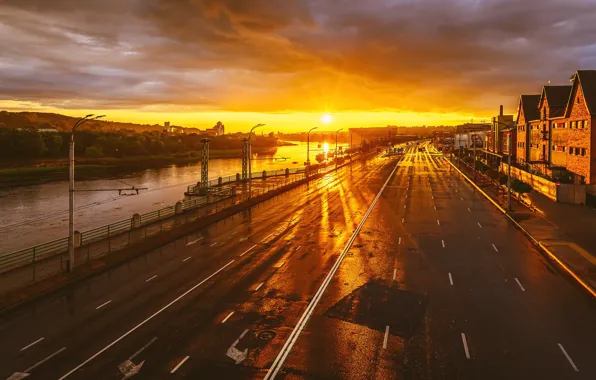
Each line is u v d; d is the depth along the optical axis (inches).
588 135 2033.7
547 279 970.7
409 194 2448.3
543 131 2600.9
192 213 1873.8
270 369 590.9
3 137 6107.3
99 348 654.5
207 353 636.1
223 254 1209.4
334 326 726.5
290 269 1053.8
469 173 3585.1
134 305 831.1
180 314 783.7
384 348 649.0
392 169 4202.8
